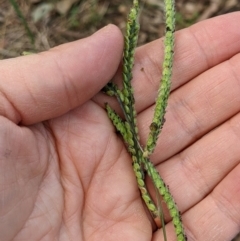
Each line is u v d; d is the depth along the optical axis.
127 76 0.15
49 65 0.14
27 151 0.14
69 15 0.23
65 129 0.15
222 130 0.16
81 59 0.14
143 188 0.15
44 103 0.14
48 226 0.14
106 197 0.15
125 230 0.15
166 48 0.15
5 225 0.13
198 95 0.16
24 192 0.14
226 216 0.16
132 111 0.16
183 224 0.16
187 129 0.16
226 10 0.23
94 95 0.15
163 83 0.15
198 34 0.16
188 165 0.16
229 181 0.16
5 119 0.13
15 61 0.14
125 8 0.23
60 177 0.15
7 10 0.23
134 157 0.15
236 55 0.16
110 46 0.14
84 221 0.15
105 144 0.15
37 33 0.22
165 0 0.15
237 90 0.16
